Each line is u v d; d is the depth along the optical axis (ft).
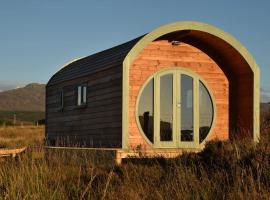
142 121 51.90
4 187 30.48
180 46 54.60
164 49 53.88
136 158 45.44
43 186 28.76
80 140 61.26
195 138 54.29
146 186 30.01
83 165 43.93
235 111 56.70
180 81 54.34
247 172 31.32
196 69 55.26
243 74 55.62
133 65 52.39
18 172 31.76
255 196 25.99
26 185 28.99
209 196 27.35
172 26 50.14
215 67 56.18
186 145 53.62
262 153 34.50
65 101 67.41
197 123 54.60
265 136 50.47
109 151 46.80
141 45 49.47
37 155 43.83
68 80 65.87
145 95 52.47
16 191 28.43
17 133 131.75
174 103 53.62
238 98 56.44
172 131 53.21
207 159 38.01
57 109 70.28
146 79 52.65
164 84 53.52
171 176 31.63
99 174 36.11
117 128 50.52
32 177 30.19
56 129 70.85
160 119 52.70
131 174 34.76
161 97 53.11
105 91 53.72
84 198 28.94
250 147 37.24
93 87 57.31
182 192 27.73
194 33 52.75
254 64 53.93
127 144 49.08
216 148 38.96
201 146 54.49
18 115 370.73
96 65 57.88
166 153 47.75
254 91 53.98
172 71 54.03
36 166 33.53
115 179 33.91
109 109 52.65
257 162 31.35
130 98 51.75
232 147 38.04
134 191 29.25
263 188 28.22
